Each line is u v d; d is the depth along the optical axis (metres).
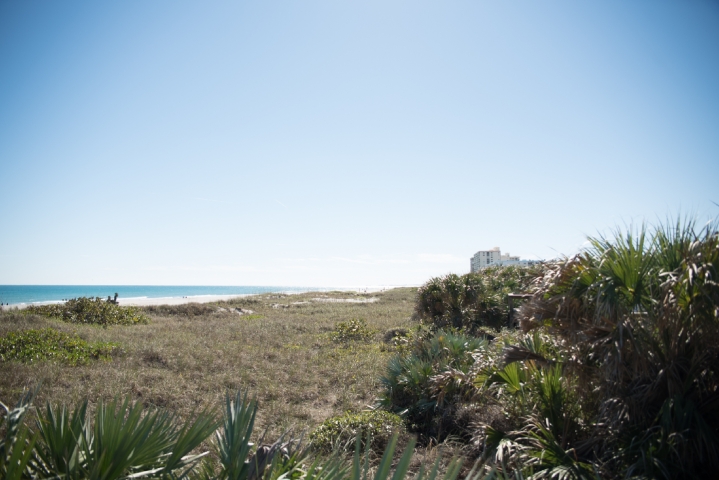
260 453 2.60
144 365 10.71
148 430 2.30
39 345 10.98
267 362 11.59
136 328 16.98
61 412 2.36
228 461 2.49
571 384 4.49
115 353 11.56
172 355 11.68
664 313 3.52
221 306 29.11
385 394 7.85
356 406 8.09
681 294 3.52
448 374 6.23
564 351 4.58
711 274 3.34
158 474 2.17
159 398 7.95
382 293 52.56
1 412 3.86
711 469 3.33
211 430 2.47
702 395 3.66
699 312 3.42
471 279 14.34
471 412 5.85
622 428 3.70
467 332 12.91
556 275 4.05
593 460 3.83
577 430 4.24
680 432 3.32
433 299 14.69
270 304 34.00
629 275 3.70
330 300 40.66
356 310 28.12
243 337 15.67
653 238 3.89
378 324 19.52
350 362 11.66
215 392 8.71
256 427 6.78
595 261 4.01
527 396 4.77
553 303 4.21
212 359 11.52
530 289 4.62
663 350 3.73
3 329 13.12
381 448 5.52
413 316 16.03
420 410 6.93
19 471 1.82
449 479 1.69
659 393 3.68
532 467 3.82
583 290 3.93
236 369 10.70
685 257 3.52
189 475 2.56
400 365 7.88
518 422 4.67
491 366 5.39
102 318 18.80
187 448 2.28
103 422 2.33
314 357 12.42
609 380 3.79
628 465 3.53
